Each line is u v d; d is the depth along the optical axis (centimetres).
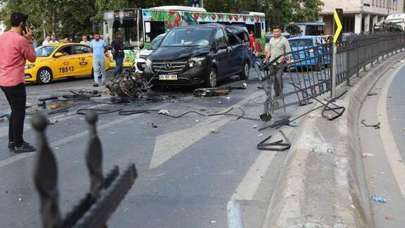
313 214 430
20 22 736
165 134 873
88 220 180
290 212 438
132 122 993
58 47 2027
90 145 191
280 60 1118
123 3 3012
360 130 909
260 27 3262
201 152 740
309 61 1073
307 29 4588
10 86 729
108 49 2298
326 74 1134
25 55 736
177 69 1419
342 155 633
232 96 1355
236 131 886
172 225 469
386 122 980
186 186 580
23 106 749
